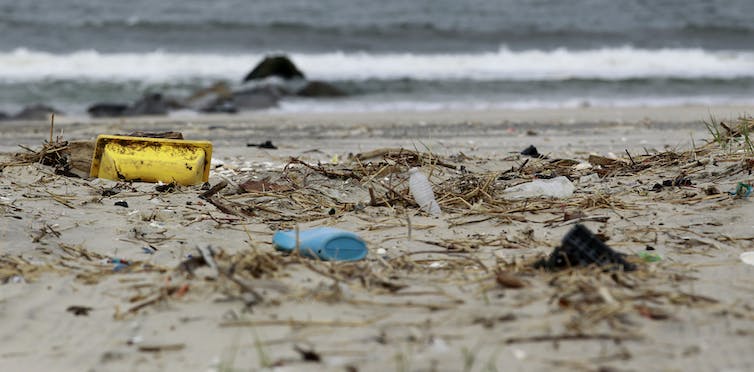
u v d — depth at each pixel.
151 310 6.47
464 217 9.39
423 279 7.11
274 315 6.29
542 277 6.98
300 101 30.70
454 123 22.55
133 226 8.94
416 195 9.84
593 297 6.42
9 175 11.35
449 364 5.40
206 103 29.11
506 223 9.12
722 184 10.20
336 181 11.07
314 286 6.86
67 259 7.77
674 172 11.15
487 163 12.82
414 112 27.09
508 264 7.35
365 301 6.52
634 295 6.50
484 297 6.54
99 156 11.30
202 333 6.02
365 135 19.30
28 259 7.73
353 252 7.78
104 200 10.13
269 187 10.70
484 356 5.52
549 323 6.01
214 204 9.91
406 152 12.41
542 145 16.62
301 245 7.73
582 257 7.15
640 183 10.74
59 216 9.24
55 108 29.03
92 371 5.52
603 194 9.97
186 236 8.61
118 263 7.66
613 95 32.12
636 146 16.16
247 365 5.49
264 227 9.09
